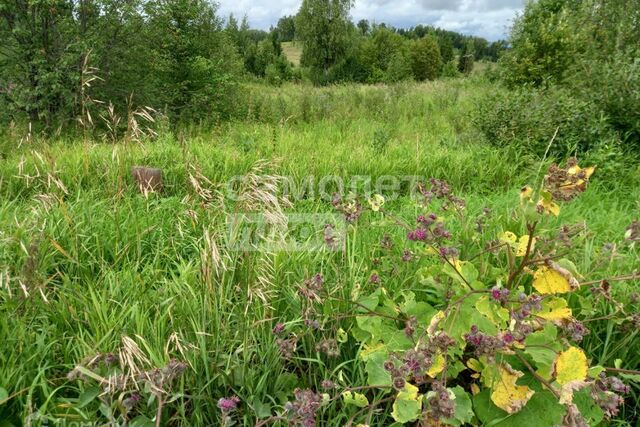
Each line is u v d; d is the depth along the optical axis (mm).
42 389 1979
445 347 1836
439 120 11445
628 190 5336
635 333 2295
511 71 15008
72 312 2312
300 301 2523
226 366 2104
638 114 6312
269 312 2447
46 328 2250
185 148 4250
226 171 5500
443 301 2422
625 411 2244
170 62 11164
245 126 10508
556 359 1738
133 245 3279
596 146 6074
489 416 1938
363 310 2377
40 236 2748
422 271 2541
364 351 2164
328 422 2004
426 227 2166
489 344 1804
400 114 12492
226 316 2369
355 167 5895
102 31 10008
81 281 2867
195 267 2773
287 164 5691
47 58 9570
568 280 1908
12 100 9672
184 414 1960
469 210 4152
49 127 9055
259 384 2072
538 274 1988
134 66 10656
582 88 7465
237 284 2580
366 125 10680
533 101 7211
